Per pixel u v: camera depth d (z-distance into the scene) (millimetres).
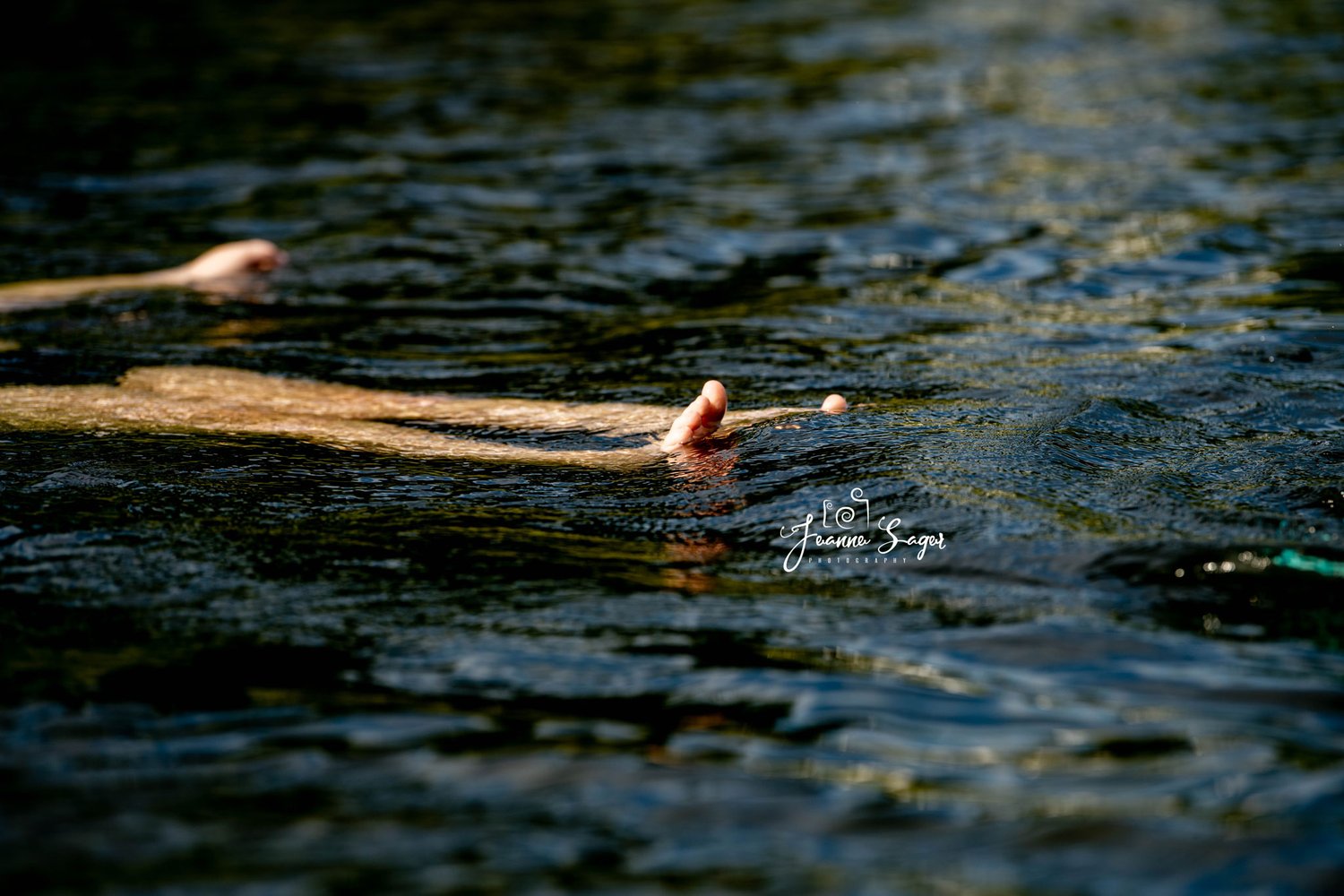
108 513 5230
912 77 18109
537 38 21109
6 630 4266
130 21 21688
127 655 4113
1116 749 3500
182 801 3344
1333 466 5332
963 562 4574
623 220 11469
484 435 6176
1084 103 16188
